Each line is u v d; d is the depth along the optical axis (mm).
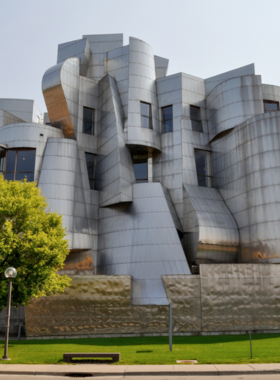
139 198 34281
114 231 34000
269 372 13859
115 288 28422
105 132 36906
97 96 39031
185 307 28078
